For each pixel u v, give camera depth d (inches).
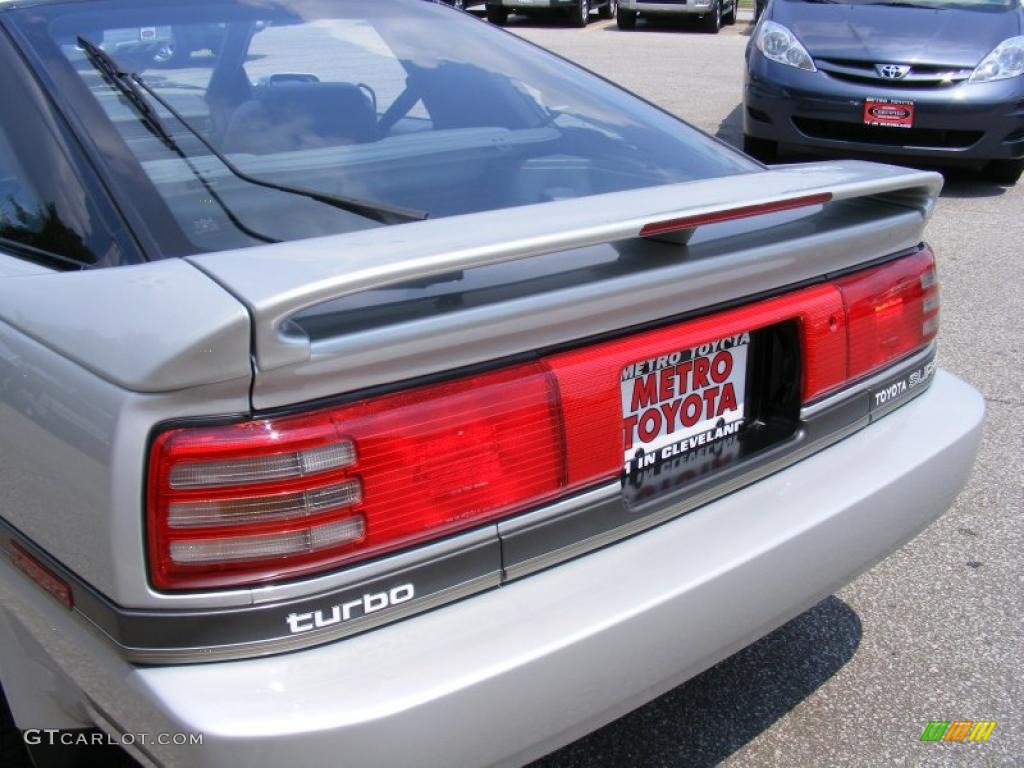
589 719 61.7
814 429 78.5
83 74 75.7
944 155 260.8
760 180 77.0
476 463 59.0
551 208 65.4
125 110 74.6
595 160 89.1
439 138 86.5
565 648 58.6
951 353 173.8
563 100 97.8
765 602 69.9
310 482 53.9
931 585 111.8
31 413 58.2
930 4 278.5
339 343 53.7
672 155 93.2
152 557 53.1
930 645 101.9
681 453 72.3
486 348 59.6
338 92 86.8
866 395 82.4
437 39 100.3
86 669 58.4
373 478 55.6
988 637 103.0
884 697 94.3
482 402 59.1
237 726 51.3
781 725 90.6
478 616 59.0
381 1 101.7
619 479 65.9
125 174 69.6
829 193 72.2
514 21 671.8
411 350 56.1
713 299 70.7
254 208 70.6
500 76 97.5
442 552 58.3
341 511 54.9
